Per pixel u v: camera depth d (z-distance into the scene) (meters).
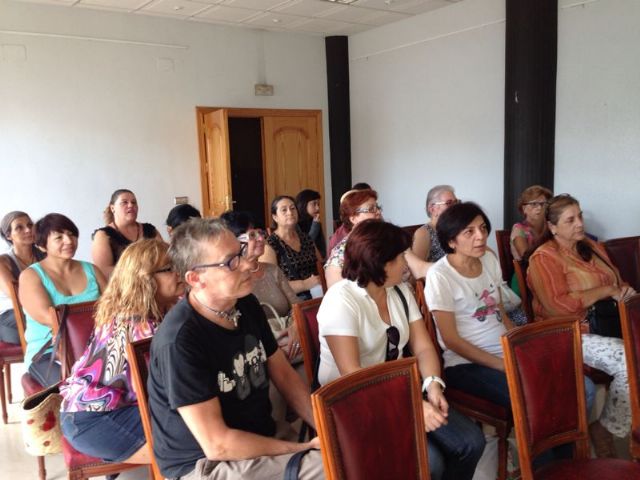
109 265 3.35
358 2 5.21
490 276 2.28
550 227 2.62
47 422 1.98
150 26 5.51
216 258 1.43
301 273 3.34
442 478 1.73
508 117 4.86
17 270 3.27
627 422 2.19
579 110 4.61
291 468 1.39
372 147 6.63
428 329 2.26
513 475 2.16
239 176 7.28
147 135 5.60
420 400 1.36
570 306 2.48
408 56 6.00
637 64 4.21
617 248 3.12
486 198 5.43
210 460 1.42
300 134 6.68
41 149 5.04
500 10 5.04
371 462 1.25
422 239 3.23
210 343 1.45
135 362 1.59
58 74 5.05
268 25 6.01
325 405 1.19
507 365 1.55
